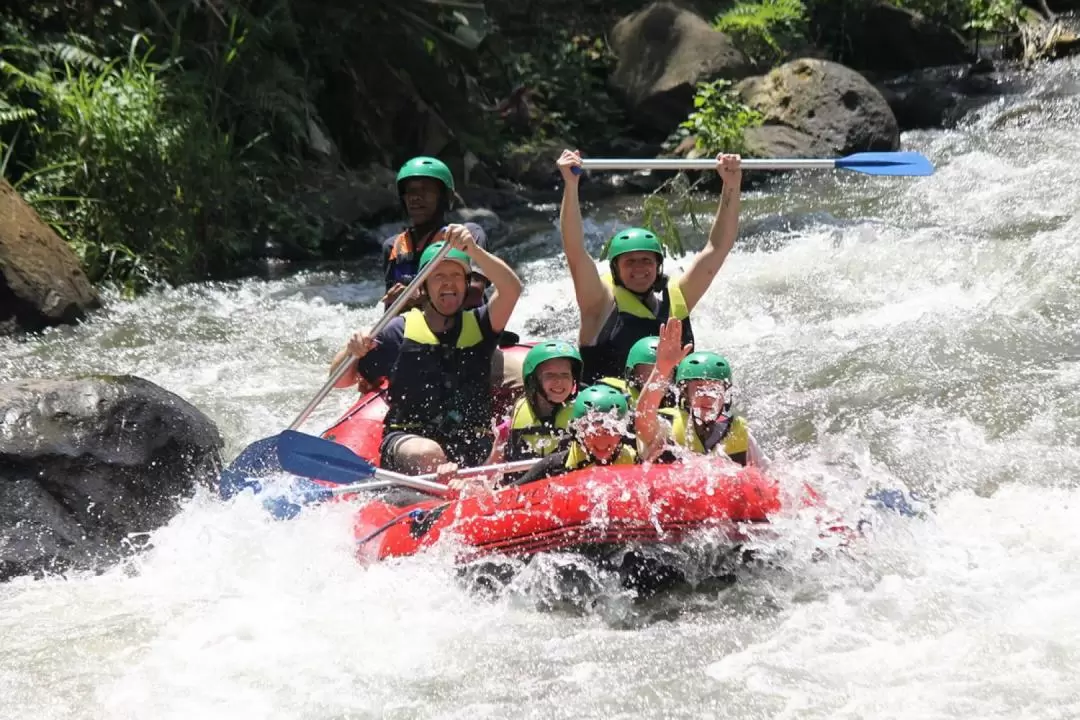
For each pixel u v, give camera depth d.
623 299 11.74
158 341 18.02
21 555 10.58
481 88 31.56
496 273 11.32
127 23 23.83
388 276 14.41
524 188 29.84
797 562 9.58
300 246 23.81
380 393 12.32
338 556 10.35
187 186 21.72
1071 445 12.47
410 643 8.98
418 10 27.97
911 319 16.91
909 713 7.75
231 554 10.66
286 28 25.06
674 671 8.44
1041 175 24.52
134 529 11.27
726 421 10.55
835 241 21.14
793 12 36.06
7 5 23.08
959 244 19.75
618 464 10.06
